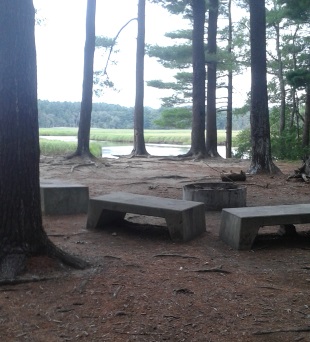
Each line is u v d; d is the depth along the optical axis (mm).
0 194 4805
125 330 3807
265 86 14961
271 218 6227
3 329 3824
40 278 4734
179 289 4617
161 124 32344
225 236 6598
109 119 101500
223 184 10102
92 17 17859
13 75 4730
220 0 30469
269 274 5234
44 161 17375
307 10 16812
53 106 94375
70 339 3668
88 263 5273
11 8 4684
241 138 29641
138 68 24750
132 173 15812
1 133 4770
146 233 7059
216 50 25547
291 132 26094
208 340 3674
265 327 3893
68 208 8562
